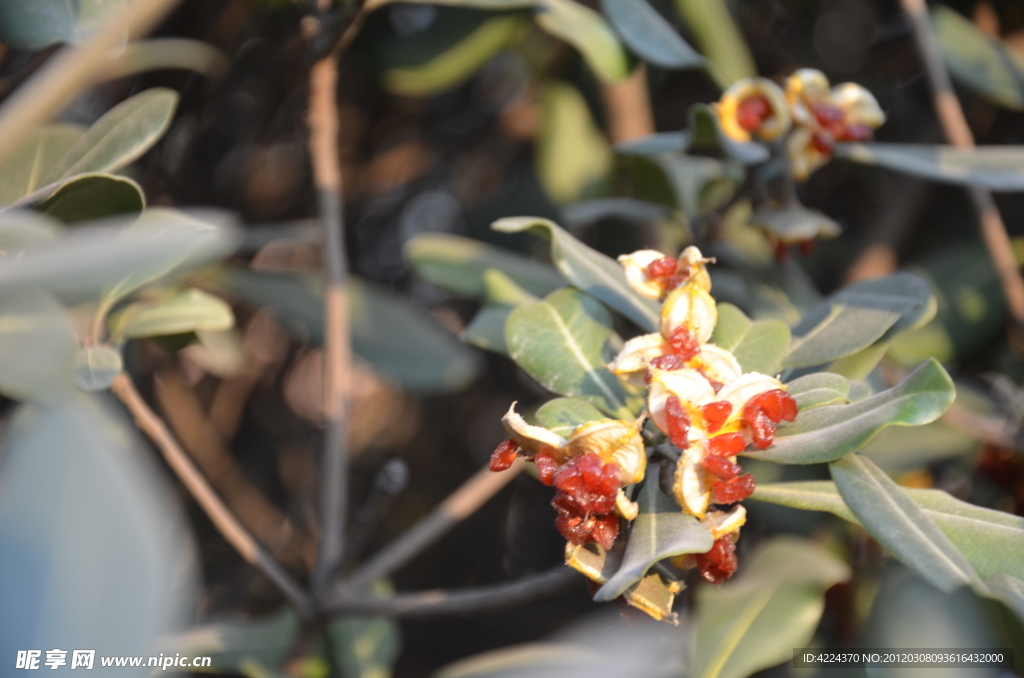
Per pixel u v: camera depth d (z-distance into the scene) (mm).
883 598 702
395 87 1002
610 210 825
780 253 763
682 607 706
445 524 739
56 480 517
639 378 635
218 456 1155
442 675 743
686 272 640
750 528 897
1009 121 1144
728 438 610
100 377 668
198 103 970
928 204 1083
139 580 516
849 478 618
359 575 734
